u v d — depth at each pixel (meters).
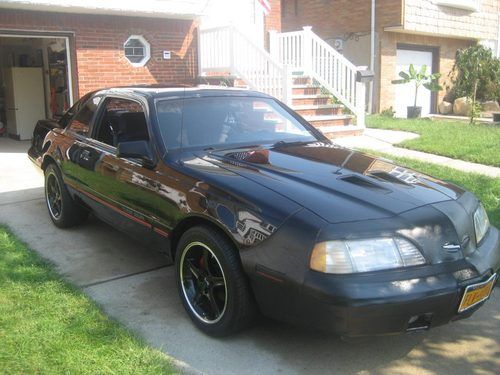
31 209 6.62
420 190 3.62
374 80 16.53
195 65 12.46
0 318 3.71
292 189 3.43
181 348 3.50
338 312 2.93
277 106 5.14
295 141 4.71
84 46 10.78
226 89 5.04
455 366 3.36
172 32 11.93
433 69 18.44
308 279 3.00
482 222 3.78
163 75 11.95
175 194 3.83
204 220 3.64
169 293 4.31
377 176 3.79
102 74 11.07
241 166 3.87
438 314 3.09
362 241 3.04
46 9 10.12
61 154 5.54
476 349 3.55
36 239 5.54
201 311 3.70
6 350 3.31
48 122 6.50
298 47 12.98
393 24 15.88
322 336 3.65
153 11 10.86
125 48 11.46
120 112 4.82
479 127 12.66
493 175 7.93
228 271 3.39
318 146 4.59
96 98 5.43
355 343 3.57
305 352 3.47
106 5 10.38
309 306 3.02
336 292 2.92
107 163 4.66
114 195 4.57
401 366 3.35
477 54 18.19
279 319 3.23
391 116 15.70
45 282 4.32
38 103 13.27
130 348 3.38
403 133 11.99
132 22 11.30
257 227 3.25
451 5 17.23
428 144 10.10
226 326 3.48
